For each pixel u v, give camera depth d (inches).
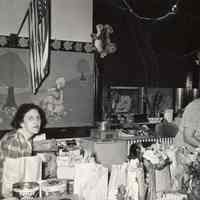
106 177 59.7
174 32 76.5
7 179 56.1
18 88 58.8
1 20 56.7
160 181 63.2
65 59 63.4
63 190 55.4
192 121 73.3
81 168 58.3
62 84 63.2
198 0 79.0
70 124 64.3
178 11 76.7
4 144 57.4
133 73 71.5
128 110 70.8
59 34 62.6
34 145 60.2
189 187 63.5
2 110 57.6
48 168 60.2
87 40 65.6
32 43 59.7
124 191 59.8
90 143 64.1
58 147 62.6
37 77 60.5
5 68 57.6
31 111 59.9
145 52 72.9
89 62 66.1
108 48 67.9
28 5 59.0
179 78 77.2
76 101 64.8
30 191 52.6
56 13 62.1
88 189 58.1
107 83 68.4
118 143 66.5
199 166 62.2
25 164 56.8
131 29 71.0
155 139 72.9
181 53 77.4
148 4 72.9
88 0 65.4
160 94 74.8
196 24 79.0
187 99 78.0
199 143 72.3
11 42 57.8
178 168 66.5
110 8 68.1
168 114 75.4
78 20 64.4
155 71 74.2
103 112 67.9
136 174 60.7
